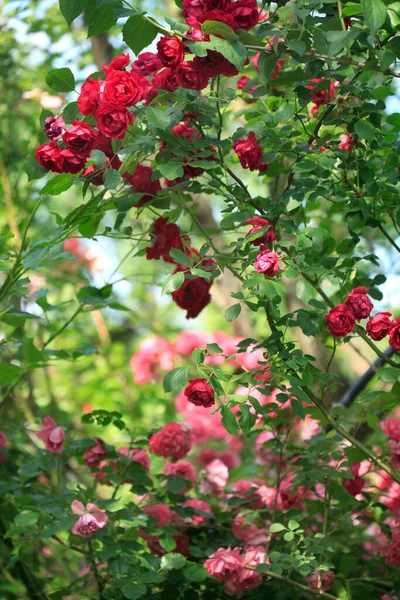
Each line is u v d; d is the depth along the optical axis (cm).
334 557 274
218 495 314
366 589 271
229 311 214
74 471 364
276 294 207
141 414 462
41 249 247
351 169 239
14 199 408
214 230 266
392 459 280
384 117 268
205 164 229
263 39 227
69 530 279
